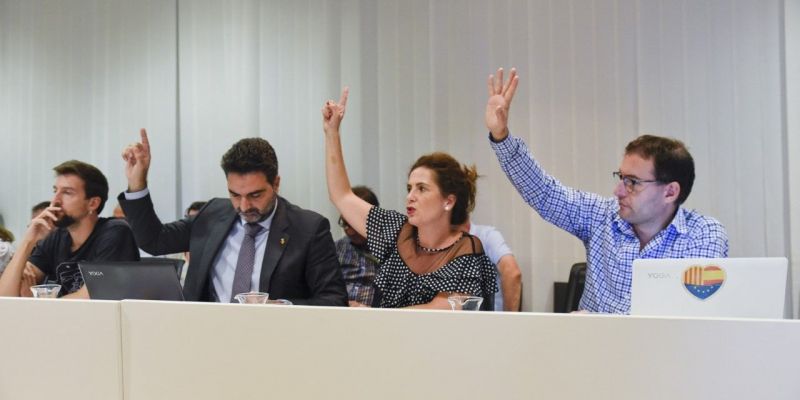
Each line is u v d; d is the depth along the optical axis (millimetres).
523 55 3432
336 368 1081
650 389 989
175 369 1142
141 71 3844
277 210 2145
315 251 2096
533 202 2090
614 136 3354
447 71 3506
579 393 1007
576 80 3387
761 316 1338
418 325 1055
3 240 3242
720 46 3250
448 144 3498
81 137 3926
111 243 2439
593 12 3377
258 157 2037
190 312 1138
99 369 1174
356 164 3582
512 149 2049
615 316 1002
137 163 2240
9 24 4051
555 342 1014
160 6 3820
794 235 3100
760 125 3193
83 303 1185
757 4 3203
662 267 1375
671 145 1846
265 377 1106
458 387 1040
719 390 970
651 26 3322
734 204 3221
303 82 3652
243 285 2086
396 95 3561
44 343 1201
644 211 1855
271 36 3691
